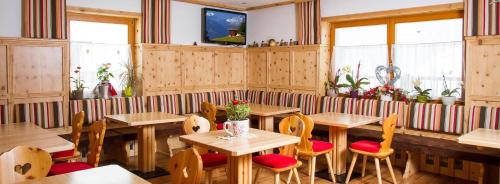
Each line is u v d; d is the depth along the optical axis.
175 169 2.33
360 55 6.42
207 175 4.16
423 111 5.36
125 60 6.56
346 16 6.36
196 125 4.17
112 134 5.55
